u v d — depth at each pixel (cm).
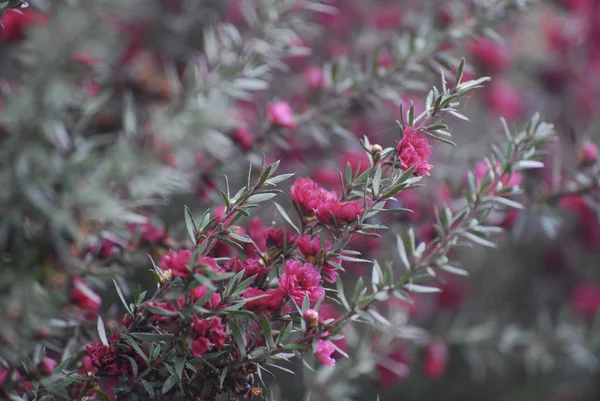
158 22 81
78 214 52
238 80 62
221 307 50
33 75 52
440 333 82
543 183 70
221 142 59
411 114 52
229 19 85
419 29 71
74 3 53
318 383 66
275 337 53
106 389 58
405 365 81
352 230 51
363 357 68
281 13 65
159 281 51
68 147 55
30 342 53
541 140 56
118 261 58
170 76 66
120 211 52
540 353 80
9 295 52
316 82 71
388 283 52
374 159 52
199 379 51
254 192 52
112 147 56
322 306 61
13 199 51
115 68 69
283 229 52
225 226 52
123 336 51
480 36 67
